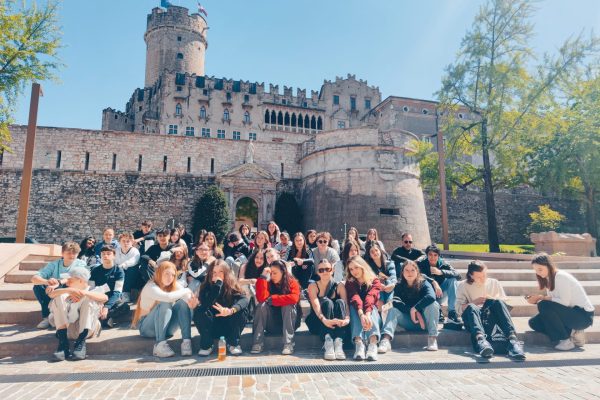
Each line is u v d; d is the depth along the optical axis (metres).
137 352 6.11
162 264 6.29
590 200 25.39
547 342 6.82
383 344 6.31
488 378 5.02
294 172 30.08
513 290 9.63
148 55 58.31
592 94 22.80
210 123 51.22
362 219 24.59
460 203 33.41
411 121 47.41
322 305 6.37
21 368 5.31
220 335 6.19
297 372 5.24
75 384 4.73
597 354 6.15
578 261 12.84
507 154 20.81
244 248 10.02
